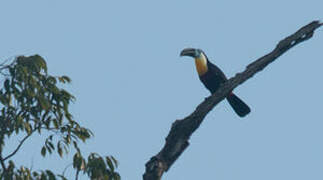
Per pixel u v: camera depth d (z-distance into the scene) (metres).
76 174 12.68
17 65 12.93
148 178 12.90
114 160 12.92
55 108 13.27
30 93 12.77
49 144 13.18
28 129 12.92
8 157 12.93
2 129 13.05
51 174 12.42
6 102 12.90
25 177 12.24
